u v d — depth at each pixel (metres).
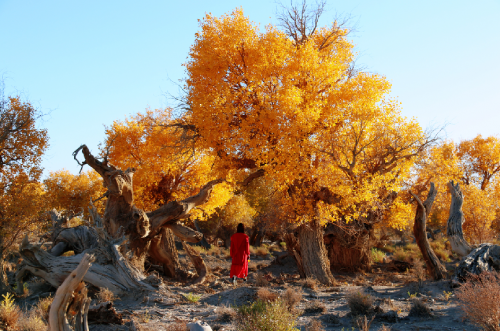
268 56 12.61
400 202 16.11
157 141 19.31
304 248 13.70
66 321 4.29
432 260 12.97
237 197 37.22
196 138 15.14
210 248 34.62
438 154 17.83
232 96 12.70
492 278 5.57
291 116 11.96
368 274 17.28
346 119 13.04
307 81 12.85
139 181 19.48
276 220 16.39
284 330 5.05
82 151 11.15
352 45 14.53
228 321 6.50
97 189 36.38
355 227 15.99
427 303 8.12
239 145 13.15
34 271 11.11
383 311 6.84
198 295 9.57
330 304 8.55
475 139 39.00
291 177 12.24
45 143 17.17
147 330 5.89
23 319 6.24
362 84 13.08
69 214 18.19
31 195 16.75
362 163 13.60
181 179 20.64
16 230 15.82
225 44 13.05
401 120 13.73
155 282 10.12
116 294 9.93
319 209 13.23
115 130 20.30
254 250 31.42
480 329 5.40
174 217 14.23
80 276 4.28
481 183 38.12
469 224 23.09
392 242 38.81
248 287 9.94
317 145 12.69
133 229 12.38
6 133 15.90
